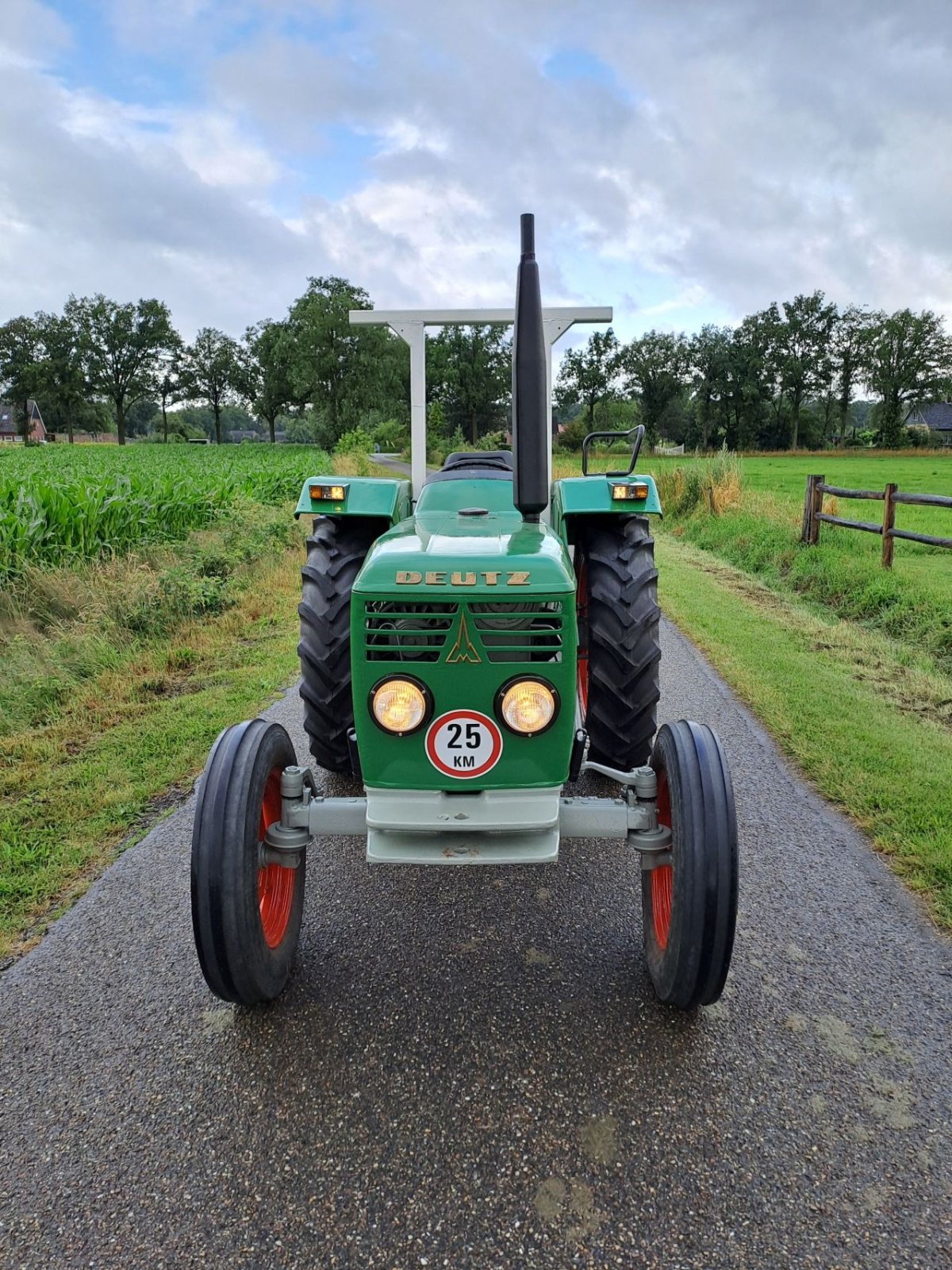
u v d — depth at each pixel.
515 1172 1.82
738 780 3.87
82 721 4.56
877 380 75.69
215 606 6.95
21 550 6.64
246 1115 1.99
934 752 4.13
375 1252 1.65
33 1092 2.06
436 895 3.01
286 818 2.34
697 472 13.98
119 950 2.63
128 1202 1.76
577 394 73.44
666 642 6.38
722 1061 2.16
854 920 2.79
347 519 3.69
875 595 7.27
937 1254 1.63
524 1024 2.31
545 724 2.17
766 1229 1.69
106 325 86.81
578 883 3.08
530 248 2.06
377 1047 2.22
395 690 2.16
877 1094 2.04
